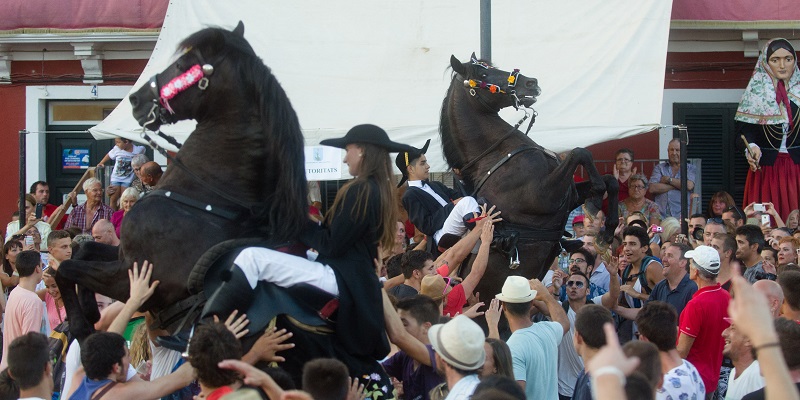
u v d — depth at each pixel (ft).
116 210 45.09
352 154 20.06
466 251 28.91
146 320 21.61
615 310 30.50
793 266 27.17
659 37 43.78
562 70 43.29
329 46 45.39
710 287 26.16
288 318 19.42
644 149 49.98
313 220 20.52
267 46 45.34
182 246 20.13
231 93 20.52
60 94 53.16
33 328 28.73
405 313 22.38
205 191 20.53
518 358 22.84
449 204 31.37
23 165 44.11
